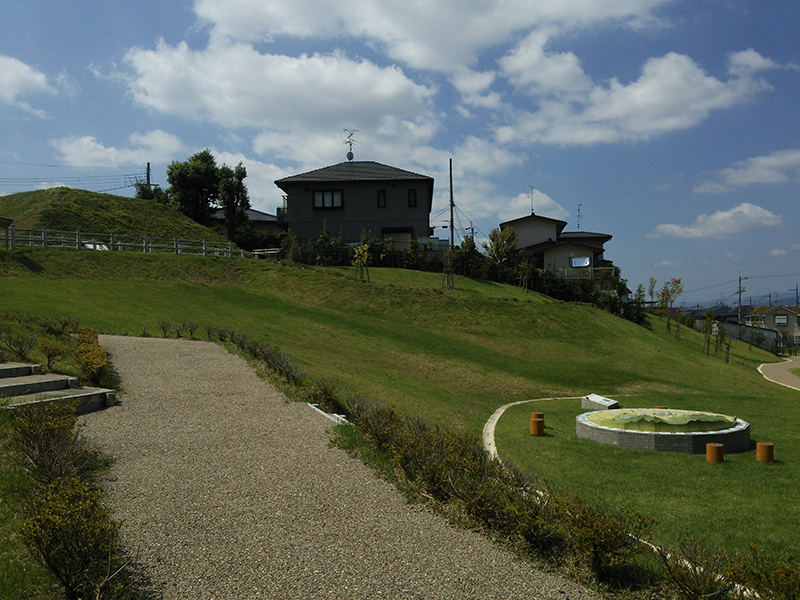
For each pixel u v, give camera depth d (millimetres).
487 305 33844
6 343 12477
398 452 7578
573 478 9328
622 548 4965
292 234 46906
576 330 32969
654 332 43062
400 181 46688
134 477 6727
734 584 4363
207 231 45906
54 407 7449
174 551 4871
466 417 15562
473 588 4508
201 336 19734
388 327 28328
